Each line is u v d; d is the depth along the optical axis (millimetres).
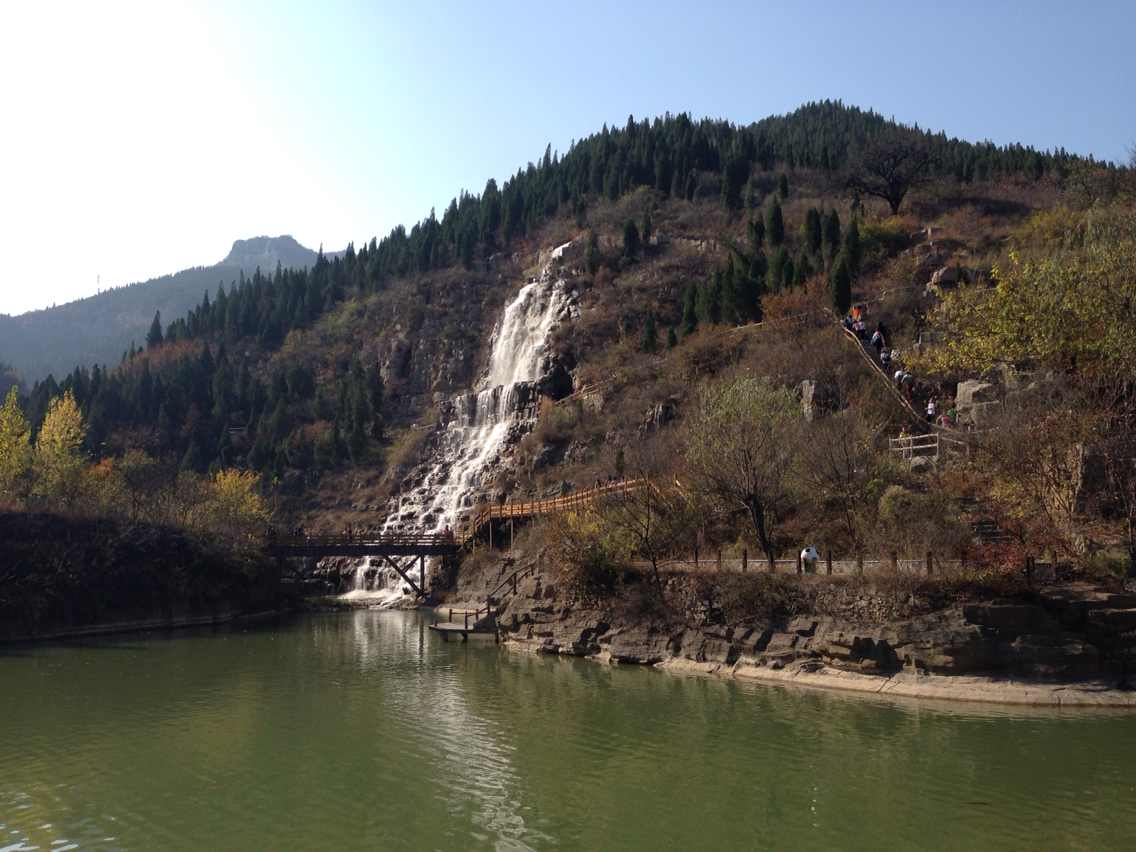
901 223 104125
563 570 50875
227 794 24828
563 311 123250
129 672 44219
